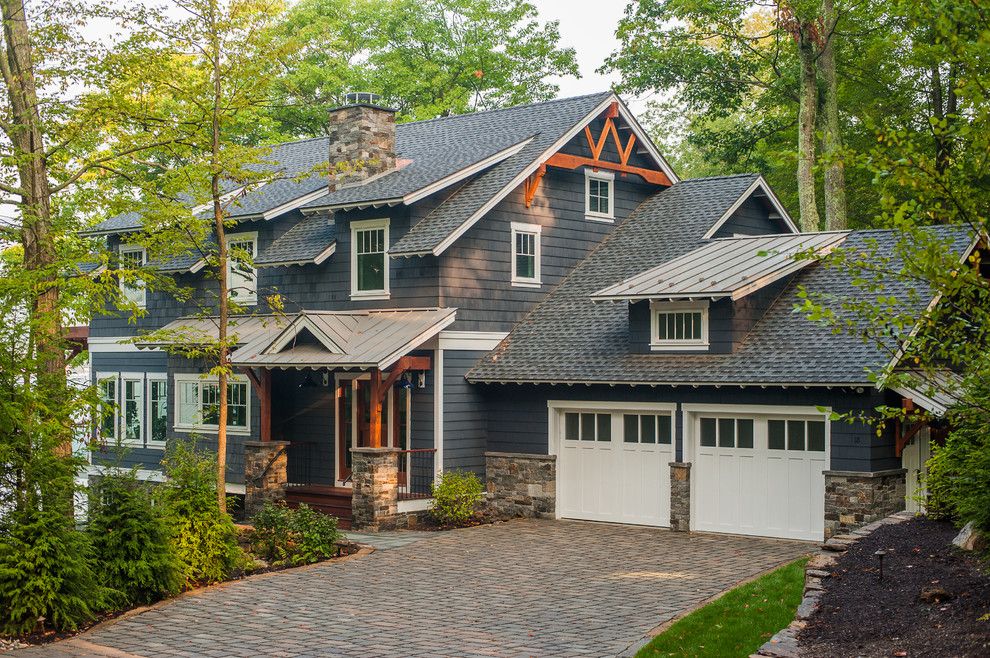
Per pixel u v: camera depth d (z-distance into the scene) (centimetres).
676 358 2047
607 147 2630
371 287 2375
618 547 1853
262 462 2277
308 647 1223
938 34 820
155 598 1471
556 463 2230
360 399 2383
